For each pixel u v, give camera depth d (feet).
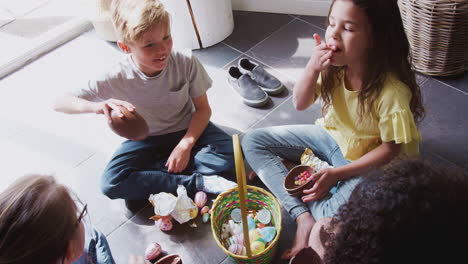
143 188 4.42
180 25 6.07
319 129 4.32
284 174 4.19
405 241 1.39
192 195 4.53
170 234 4.30
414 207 1.41
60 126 5.65
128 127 3.75
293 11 6.61
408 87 3.37
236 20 6.75
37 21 7.30
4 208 2.60
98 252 3.73
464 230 1.36
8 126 5.71
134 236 4.34
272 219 4.00
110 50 6.68
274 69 5.85
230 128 5.21
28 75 6.46
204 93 4.60
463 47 4.86
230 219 4.16
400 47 3.15
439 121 4.80
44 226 2.59
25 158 5.30
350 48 3.12
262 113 5.33
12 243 2.54
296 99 4.01
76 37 7.01
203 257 4.08
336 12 3.05
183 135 4.71
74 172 5.08
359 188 1.74
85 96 4.26
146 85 4.26
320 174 3.69
